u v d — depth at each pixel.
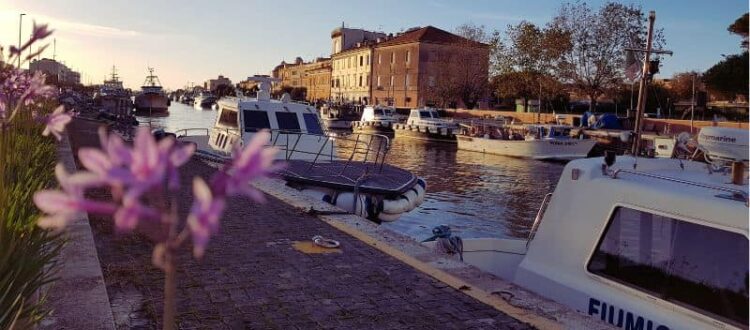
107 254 6.70
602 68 53.66
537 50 55.78
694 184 4.91
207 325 4.89
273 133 16.23
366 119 63.53
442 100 74.75
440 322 5.11
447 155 41.19
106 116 40.75
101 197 9.45
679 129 43.06
